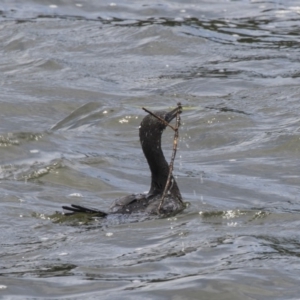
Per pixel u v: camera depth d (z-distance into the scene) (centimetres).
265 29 6738
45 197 3794
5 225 3347
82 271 2878
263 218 3400
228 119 4862
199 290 2731
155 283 2780
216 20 6944
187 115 4941
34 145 4497
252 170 4200
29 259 2989
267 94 5281
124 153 4484
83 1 7406
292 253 3030
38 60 5988
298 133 4556
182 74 5759
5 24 6744
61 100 5262
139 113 5019
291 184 4009
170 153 4491
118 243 3122
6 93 5328
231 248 3064
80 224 3325
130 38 6444
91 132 4778
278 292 2744
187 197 3784
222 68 5850
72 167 4169
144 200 3494
